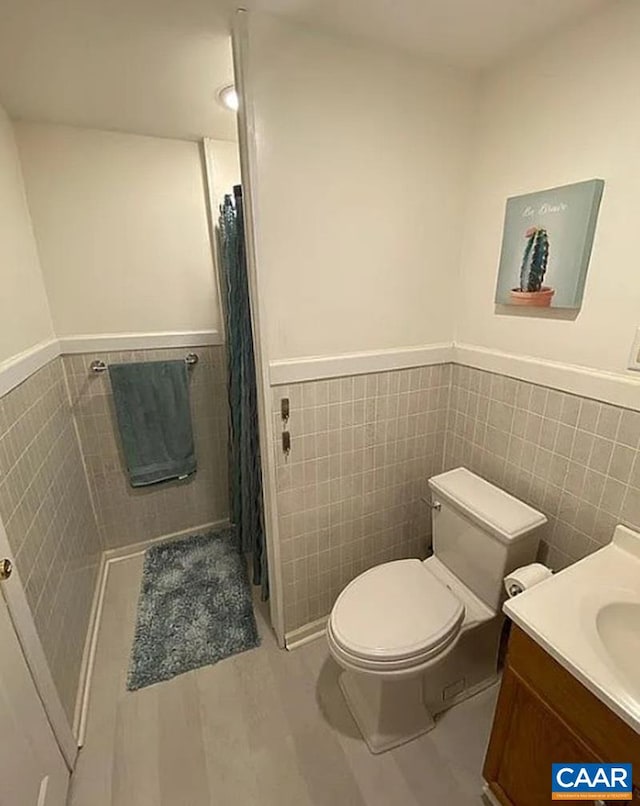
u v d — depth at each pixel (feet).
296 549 5.36
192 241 6.70
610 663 2.72
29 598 3.76
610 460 3.91
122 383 6.59
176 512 7.79
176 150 6.26
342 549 5.71
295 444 4.91
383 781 4.08
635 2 3.17
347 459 5.31
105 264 6.23
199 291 6.96
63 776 3.94
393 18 3.58
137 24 3.48
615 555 3.76
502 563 4.37
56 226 5.82
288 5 3.37
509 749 3.49
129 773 4.15
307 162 4.06
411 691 4.33
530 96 4.08
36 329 5.30
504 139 4.43
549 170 4.02
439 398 5.70
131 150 6.01
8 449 3.74
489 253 4.82
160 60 4.04
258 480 5.84
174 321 6.91
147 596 6.47
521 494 4.91
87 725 4.59
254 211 3.97
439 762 4.23
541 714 3.11
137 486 7.20
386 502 5.82
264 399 4.57
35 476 4.38
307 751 4.34
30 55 3.89
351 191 4.36
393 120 4.33
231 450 6.75
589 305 3.87
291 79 3.77
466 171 4.90
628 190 3.43
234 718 4.67
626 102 3.34
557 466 4.42
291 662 5.37
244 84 3.59
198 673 5.21
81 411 6.56
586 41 3.53
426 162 4.64
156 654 5.46
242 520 6.65
